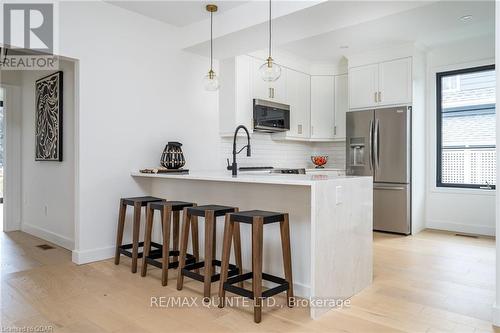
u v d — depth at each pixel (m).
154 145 3.95
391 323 2.17
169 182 3.68
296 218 2.59
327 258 2.33
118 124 3.64
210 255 2.50
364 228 2.76
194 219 3.05
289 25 3.47
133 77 3.76
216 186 3.15
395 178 4.68
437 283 2.85
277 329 2.09
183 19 3.95
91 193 3.46
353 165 5.06
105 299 2.53
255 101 4.67
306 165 6.18
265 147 5.36
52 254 3.75
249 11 3.51
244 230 2.92
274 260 2.71
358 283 2.67
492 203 4.62
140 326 2.13
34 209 4.68
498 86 2.16
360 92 5.09
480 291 2.68
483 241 4.30
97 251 3.51
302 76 5.52
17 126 4.93
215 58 4.57
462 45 4.79
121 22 3.66
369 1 2.97
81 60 3.36
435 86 5.04
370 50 4.94
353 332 2.05
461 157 4.94
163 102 4.04
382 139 4.78
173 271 3.17
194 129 4.36
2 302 2.47
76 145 3.40
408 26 3.80
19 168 4.98
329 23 3.42
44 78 4.30
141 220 3.88
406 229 4.61
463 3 3.12
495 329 2.09
